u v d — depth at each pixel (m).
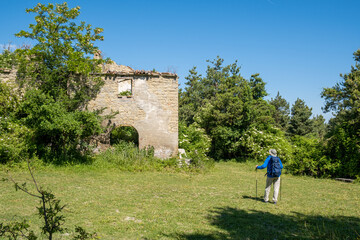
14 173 11.16
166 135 16.09
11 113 13.63
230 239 5.25
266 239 5.32
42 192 3.07
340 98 16.97
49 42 15.64
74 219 6.09
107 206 7.30
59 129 12.83
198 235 5.39
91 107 15.64
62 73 15.48
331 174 14.89
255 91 35.75
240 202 8.41
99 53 19.30
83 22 16.47
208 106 25.92
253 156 22.42
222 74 42.31
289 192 10.38
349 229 6.03
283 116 42.16
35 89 13.80
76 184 10.01
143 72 15.98
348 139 14.24
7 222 5.59
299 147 16.02
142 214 6.71
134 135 18.94
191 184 11.33
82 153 15.02
